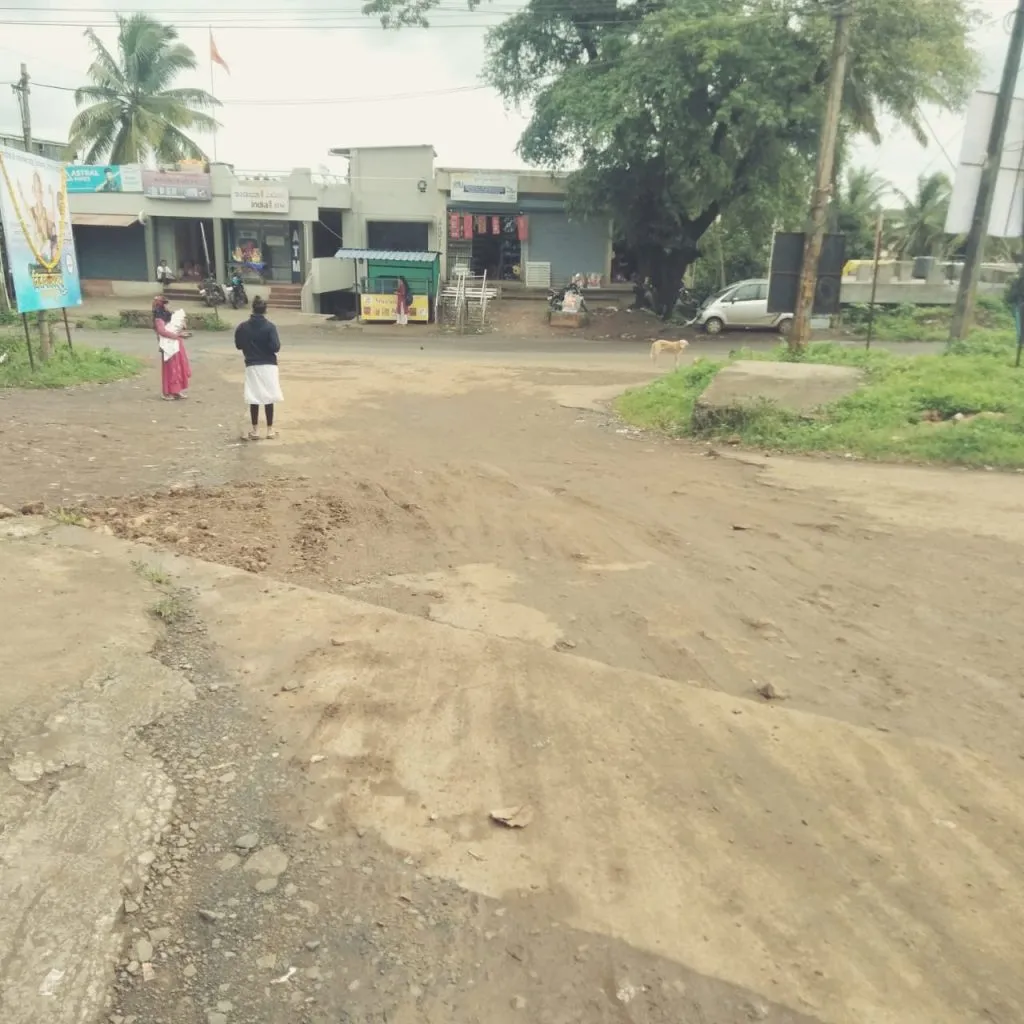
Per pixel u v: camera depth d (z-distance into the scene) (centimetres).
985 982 253
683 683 430
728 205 2858
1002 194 1573
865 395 1130
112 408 1301
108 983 253
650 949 265
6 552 582
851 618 514
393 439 1145
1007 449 911
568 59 2944
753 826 320
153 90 3812
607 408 1427
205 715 394
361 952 266
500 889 289
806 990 250
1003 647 471
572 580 583
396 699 408
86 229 3562
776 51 2398
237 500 791
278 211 3331
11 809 318
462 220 3328
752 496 813
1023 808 331
